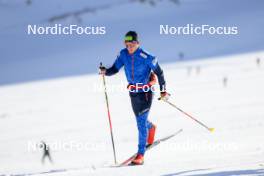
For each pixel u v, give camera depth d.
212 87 104.12
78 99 109.50
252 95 82.94
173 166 15.48
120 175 14.09
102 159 36.47
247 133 40.75
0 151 55.12
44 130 69.25
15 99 127.62
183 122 59.53
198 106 75.19
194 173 13.60
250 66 147.12
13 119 87.00
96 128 64.94
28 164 43.75
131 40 18.61
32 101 116.94
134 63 18.95
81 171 15.65
